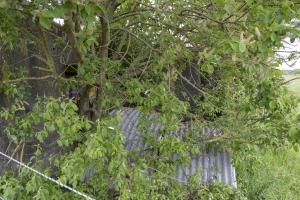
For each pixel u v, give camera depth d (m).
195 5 3.87
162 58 3.97
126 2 4.01
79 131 3.55
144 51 4.46
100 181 3.76
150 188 3.83
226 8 2.40
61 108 3.41
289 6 2.57
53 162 3.76
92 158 3.12
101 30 4.02
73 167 3.20
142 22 4.32
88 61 3.84
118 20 4.32
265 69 3.16
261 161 6.19
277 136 4.21
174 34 4.17
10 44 3.59
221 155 5.67
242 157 5.53
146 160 4.11
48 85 4.66
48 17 2.29
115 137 3.21
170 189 4.16
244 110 4.22
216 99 4.86
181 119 4.74
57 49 4.54
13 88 3.75
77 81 4.06
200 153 5.11
